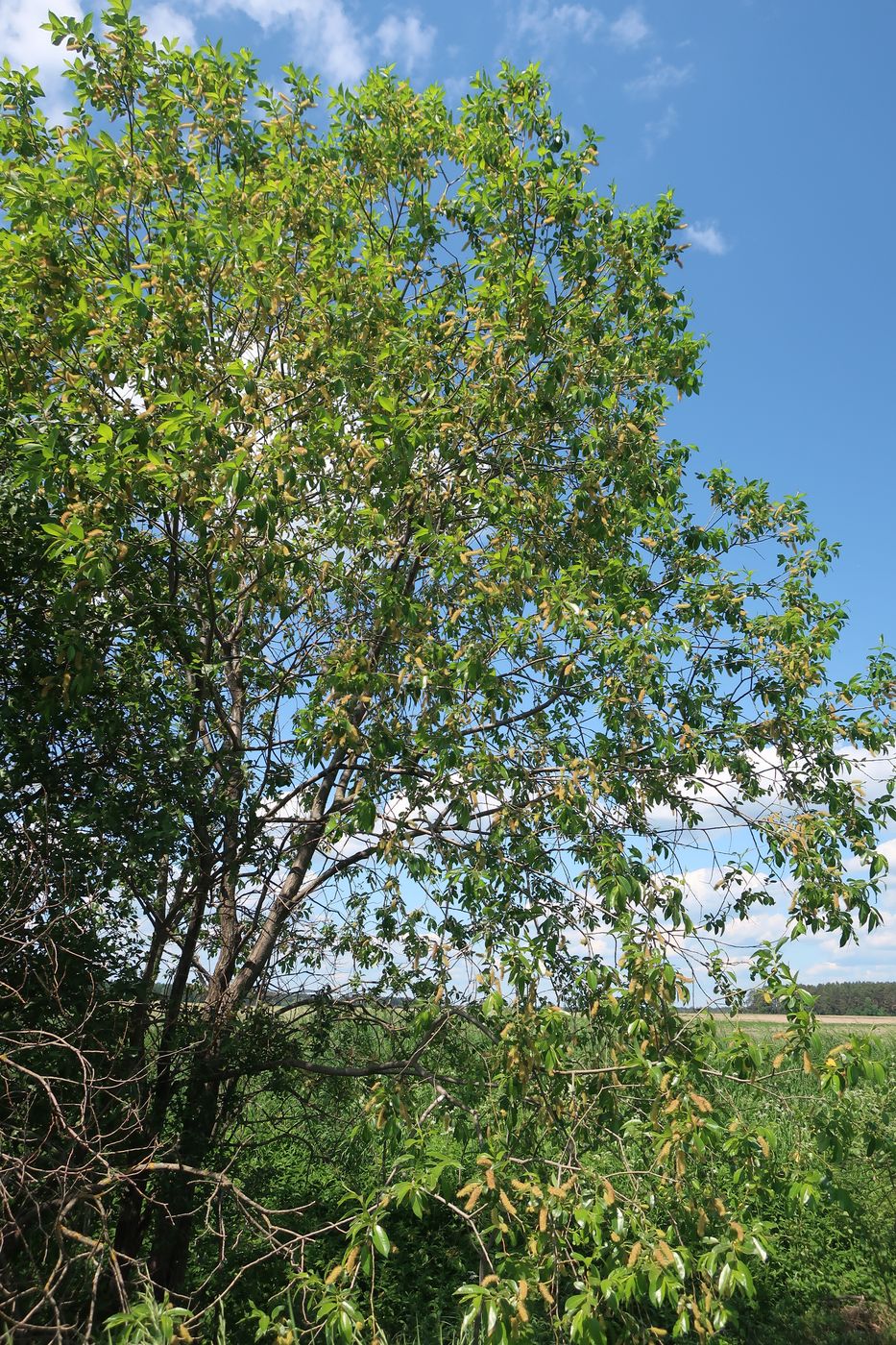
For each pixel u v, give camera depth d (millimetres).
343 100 7570
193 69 7082
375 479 5762
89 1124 5359
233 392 6156
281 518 5395
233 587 5512
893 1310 8008
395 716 5641
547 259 7352
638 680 5652
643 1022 4180
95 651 5766
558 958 6168
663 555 7453
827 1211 9039
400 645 5934
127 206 6598
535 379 6652
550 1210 3914
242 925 7379
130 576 6082
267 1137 7621
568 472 7047
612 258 7406
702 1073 4363
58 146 6828
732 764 6059
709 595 6871
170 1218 6000
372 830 4953
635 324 7703
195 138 7230
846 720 6738
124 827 6012
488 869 5395
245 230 6219
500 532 6238
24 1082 5289
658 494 7305
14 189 5605
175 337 5727
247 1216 5238
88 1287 5023
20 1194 4934
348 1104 7176
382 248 7570
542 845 5598
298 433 5520
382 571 6230
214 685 6809
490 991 4371
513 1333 3441
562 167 7102
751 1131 4297
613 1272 3607
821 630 6723
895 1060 9016
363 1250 3871
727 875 6957
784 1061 4293
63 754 6105
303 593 6902
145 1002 6344
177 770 6305
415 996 6961
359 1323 3746
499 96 7238
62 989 5750
